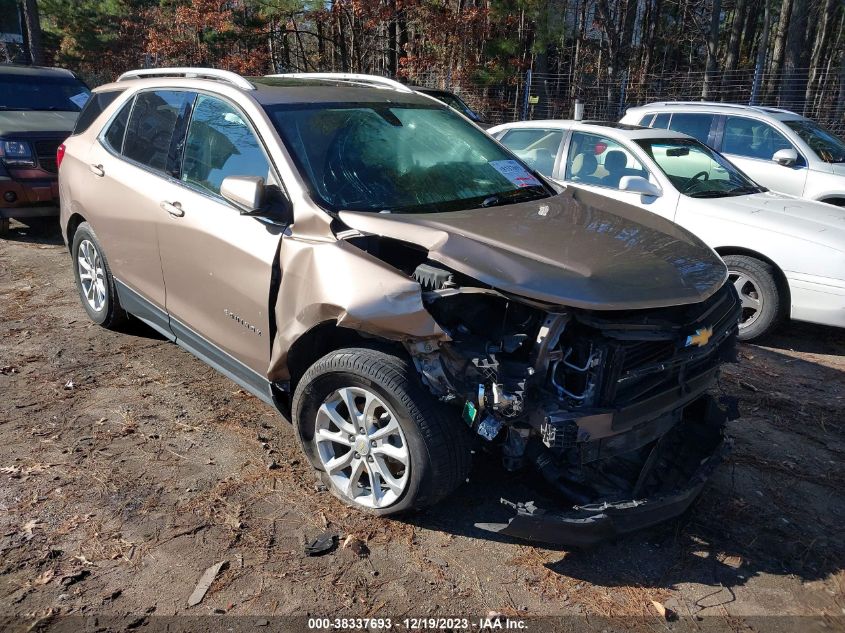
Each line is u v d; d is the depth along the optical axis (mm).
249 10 22297
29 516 3248
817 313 5699
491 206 3768
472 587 2941
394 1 19891
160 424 4125
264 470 3703
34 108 9172
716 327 3268
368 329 2984
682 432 3566
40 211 8094
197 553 3061
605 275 2971
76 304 6102
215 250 3768
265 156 3658
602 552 3203
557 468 2980
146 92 4746
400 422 3010
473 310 3045
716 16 25453
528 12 18812
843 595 2988
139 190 4414
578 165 7223
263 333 3572
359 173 3676
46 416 4148
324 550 3090
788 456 4133
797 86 19453
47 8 28703
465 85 19812
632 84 21375
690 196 6398
